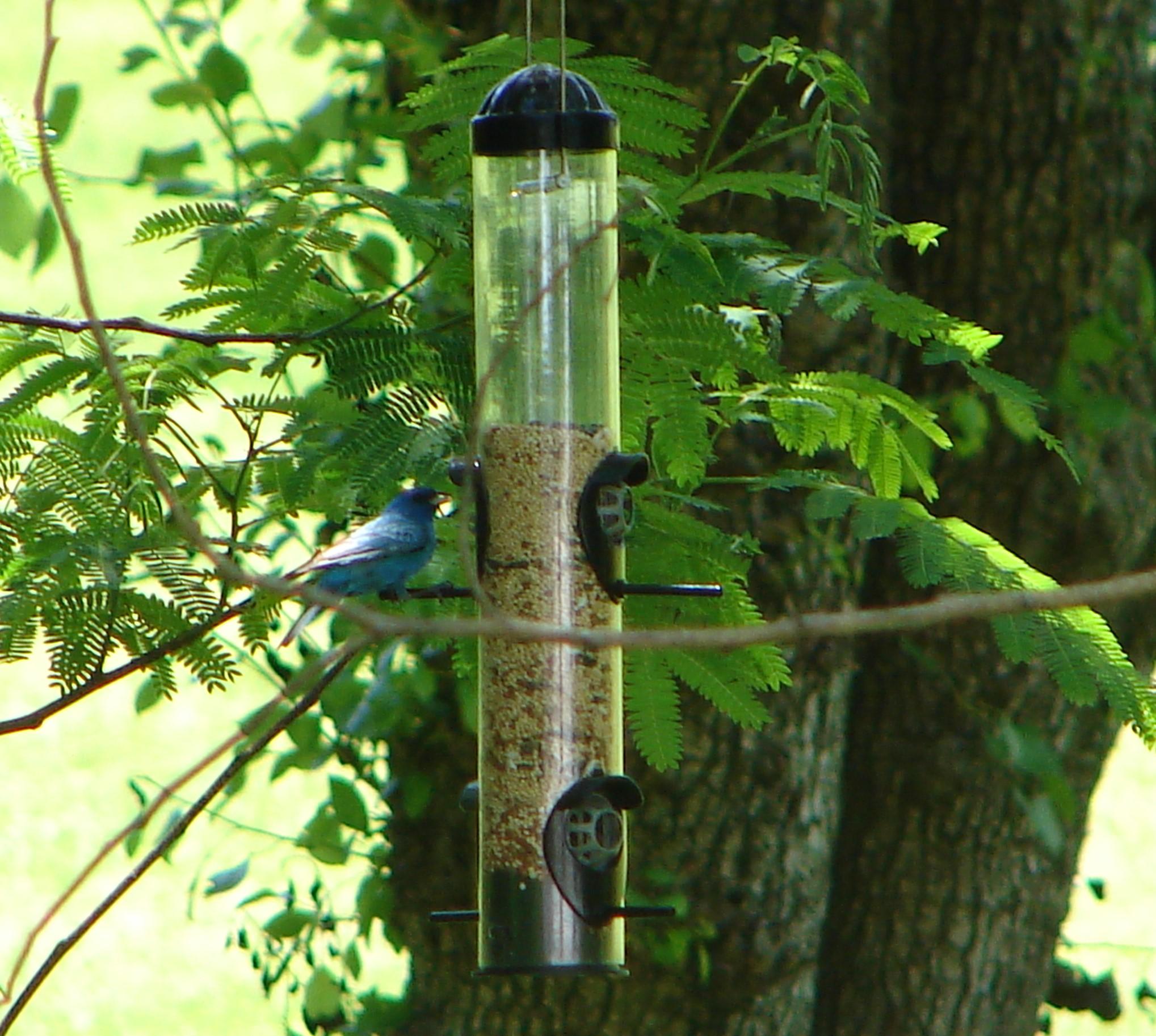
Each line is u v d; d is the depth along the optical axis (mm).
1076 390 11211
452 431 7457
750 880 10789
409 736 11117
